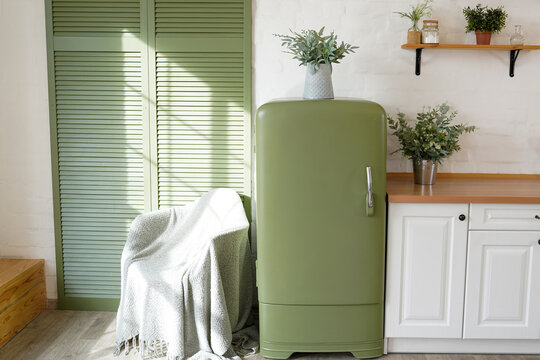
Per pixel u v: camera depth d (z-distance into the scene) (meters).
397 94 3.56
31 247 3.78
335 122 2.95
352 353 3.17
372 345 3.14
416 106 3.57
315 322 3.12
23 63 3.61
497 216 3.03
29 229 3.76
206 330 3.10
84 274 3.76
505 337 3.12
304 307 3.11
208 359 3.06
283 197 3.02
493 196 3.01
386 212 3.11
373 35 3.52
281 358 3.15
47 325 3.54
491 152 3.60
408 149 3.32
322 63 3.11
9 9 3.57
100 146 3.64
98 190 3.68
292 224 3.04
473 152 3.61
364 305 3.11
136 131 3.62
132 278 3.19
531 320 3.10
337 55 3.10
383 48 3.53
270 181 3.01
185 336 3.09
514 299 3.09
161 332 3.11
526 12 3.50
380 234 3.05
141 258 3.32
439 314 3.12
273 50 3.54
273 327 3.13
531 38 3.51
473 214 3.03
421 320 3.14
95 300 3.77
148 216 3.42
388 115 3.58
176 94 3.57
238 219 3.34
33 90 3.63
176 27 3.52
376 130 2.96
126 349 3.21
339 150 2.97
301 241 3.05
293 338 3.13
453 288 3.10
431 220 3.05
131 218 3.70
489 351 3.20
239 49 3.52
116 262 3.74
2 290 3.24
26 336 3.39
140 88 3.58
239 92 3.56
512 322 3.12
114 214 3.70
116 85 3.58
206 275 3.07
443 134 3.25
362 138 2.96
